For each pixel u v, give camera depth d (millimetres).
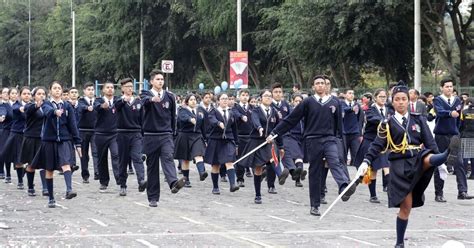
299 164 14312
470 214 11164
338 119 10992
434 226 9938
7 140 15008
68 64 60125
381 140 8156
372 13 28094
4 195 13367
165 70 28484
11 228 9469
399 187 7820
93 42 51750
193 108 15242
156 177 11727
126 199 12734
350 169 18984
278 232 9281
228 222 10141
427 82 42688
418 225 10023
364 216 10930
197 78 53562
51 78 69688
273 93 13867
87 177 15766
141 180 13078
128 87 13070
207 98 15453
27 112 12695
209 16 39812
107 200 12570
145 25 43562
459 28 31188
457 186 14375
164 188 14758
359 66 35750
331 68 34031
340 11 28781
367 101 14836
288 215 10938
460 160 13047
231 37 39625
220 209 11562
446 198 13266
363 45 29703
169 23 42719
